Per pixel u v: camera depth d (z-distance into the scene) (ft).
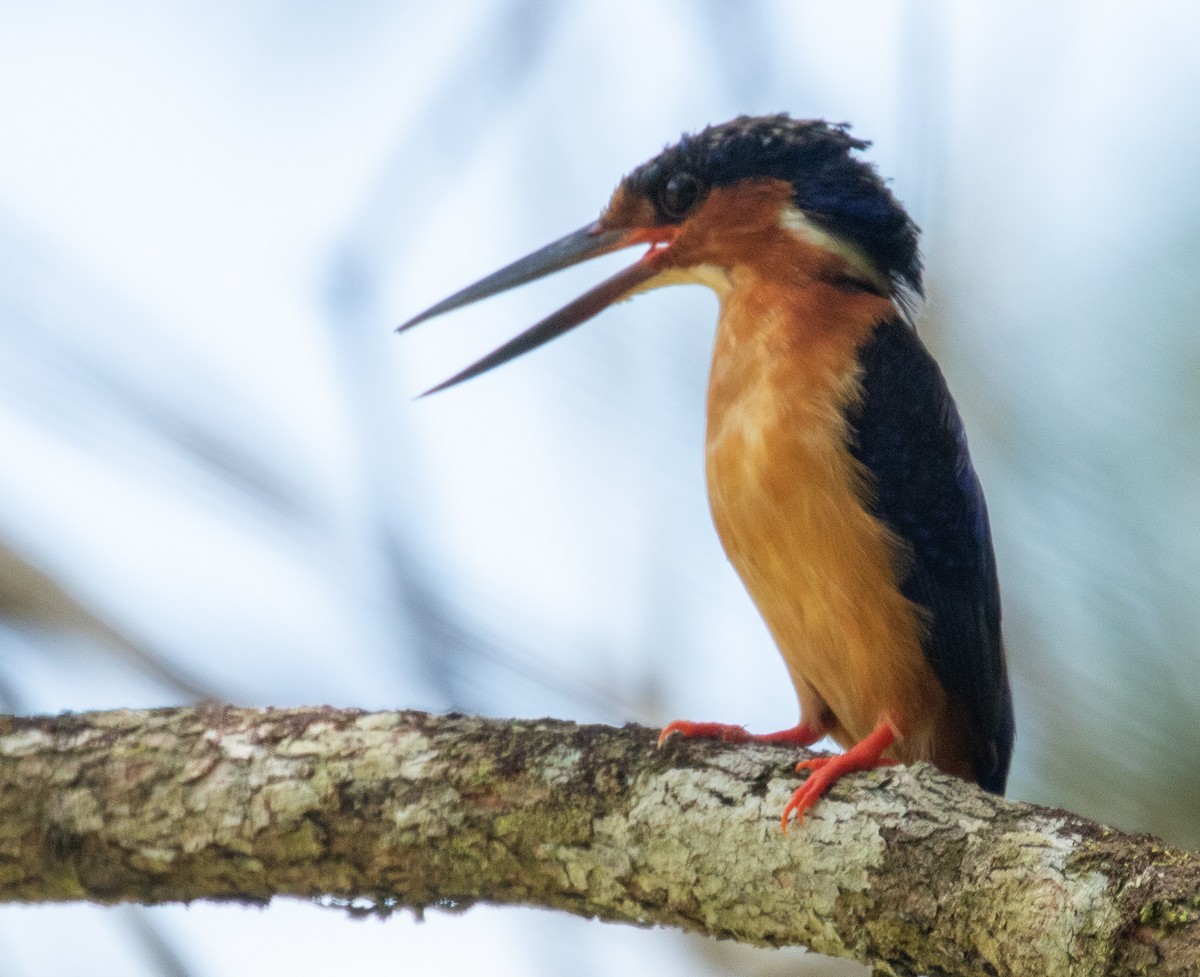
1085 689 30.40
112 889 25.21
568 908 24.56
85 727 25.57
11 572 31.04
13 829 24.90
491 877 24.41
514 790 24.31
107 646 31.30
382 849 24.45
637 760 24.49
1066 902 20.48
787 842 23.03
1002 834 21.84
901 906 21.99
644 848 23.72
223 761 24.91
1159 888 19.98
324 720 25.50
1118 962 19.67
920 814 22.58
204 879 25.03
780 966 32.55
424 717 25.49
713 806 23.65
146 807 24.70
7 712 26.09
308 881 24.86
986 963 21.26
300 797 24.48
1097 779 29.68
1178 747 29.32
